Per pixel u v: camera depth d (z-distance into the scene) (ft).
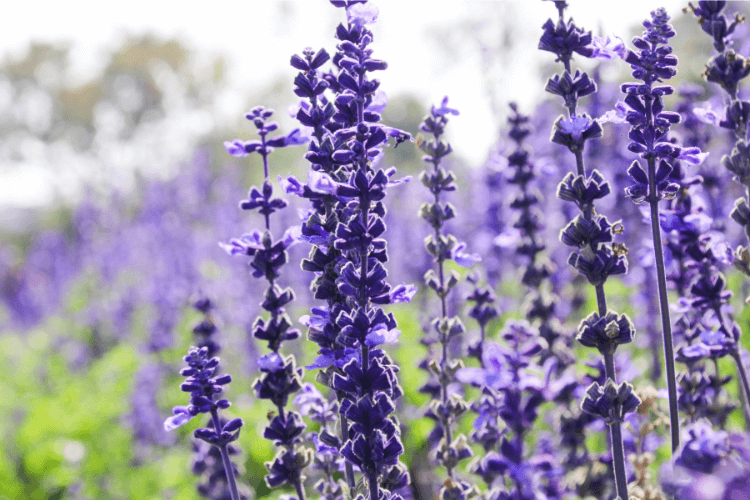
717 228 2.40
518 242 2.56
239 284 6.09
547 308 2.31
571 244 1.70
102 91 25.71
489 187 4.99
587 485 2.08
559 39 1.72
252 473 3.37
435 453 2.06
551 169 2.29
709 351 1.83
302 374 1.90
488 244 4.92
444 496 1.96
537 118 4.82
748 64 1.79
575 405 2.14
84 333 9.11
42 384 7.84
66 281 11.67
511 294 4.74
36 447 4.91
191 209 9.66
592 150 3.80
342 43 1.70
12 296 14.23
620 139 3.69
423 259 5.19
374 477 1.63
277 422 1.88
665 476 1.47
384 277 1.66
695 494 1.41
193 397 1.84
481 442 2.07
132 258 9.93
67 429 5.06
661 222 1.88
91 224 11.51
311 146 1.81
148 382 5.07
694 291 1.86
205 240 8.30
